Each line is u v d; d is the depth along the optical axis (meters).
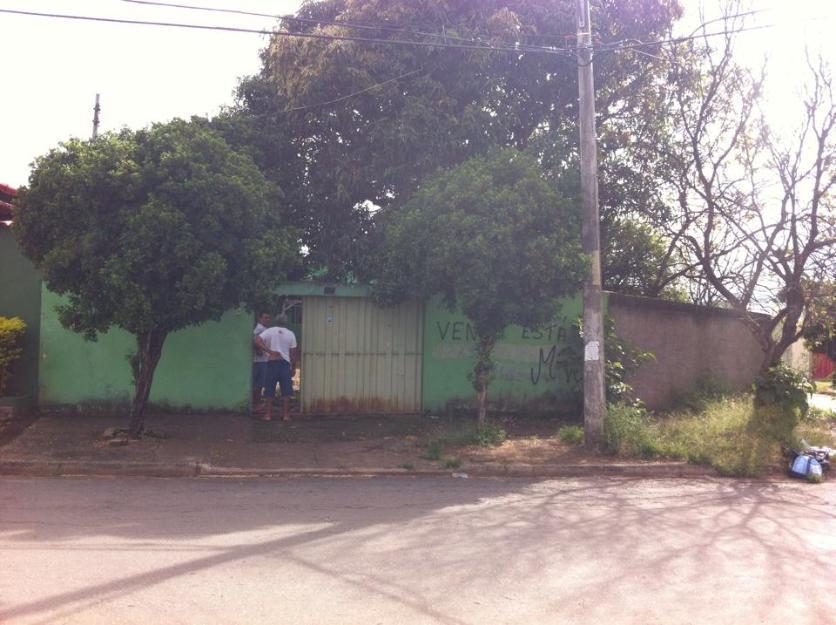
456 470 9.87
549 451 10.88
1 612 4.59
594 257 10.88
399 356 13.55
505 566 5.78
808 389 12.64
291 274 14.51
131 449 10.02
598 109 15.42
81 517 7.05
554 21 14.05
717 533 6.96
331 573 5.52
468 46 13.16
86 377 12.47
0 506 7.44
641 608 4.96
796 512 7.97
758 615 4.89
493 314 11.23
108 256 9.56
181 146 9.70
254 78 14.93
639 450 10.73
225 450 10.35
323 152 14.23
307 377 13.26
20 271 12.48
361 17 13.52
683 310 15.69
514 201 10.62
